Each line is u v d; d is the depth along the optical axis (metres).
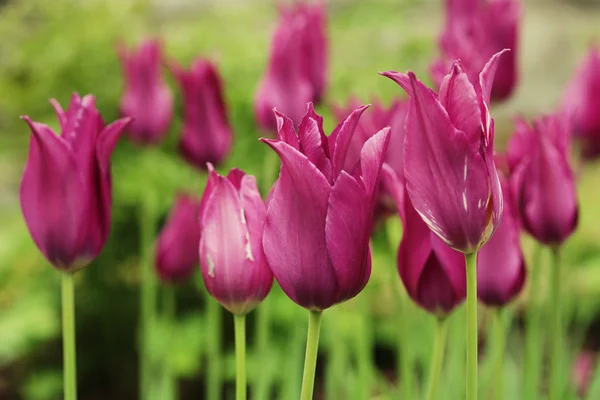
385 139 0.98
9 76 2.82
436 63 1.24
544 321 1.87
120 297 2.80
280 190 0.98
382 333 2.48
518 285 1.12
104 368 2.92
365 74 2.62
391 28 2.84
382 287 2.29
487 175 0.98
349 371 1.57
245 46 2.75
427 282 1.07
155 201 2.54
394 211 1.21
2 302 3.00
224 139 1.40
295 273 0.98
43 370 2.93
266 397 1.56
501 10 1.36
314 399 2.45
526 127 1.16
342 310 2.06
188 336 2.56
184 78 1.39
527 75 3.98
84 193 1.09
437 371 1.09
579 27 4.08
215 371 1.38
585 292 2.27
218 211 1.02
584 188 2.88
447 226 0.98
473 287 1.00
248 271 1.03
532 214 1.16
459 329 1.30
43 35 2.80
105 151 1.09
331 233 0.98
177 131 2.66
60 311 2.80
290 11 1.42
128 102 1.52
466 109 0.98
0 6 3.41
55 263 1.09
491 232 0.99
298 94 1.40
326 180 0.98
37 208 1.08
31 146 1.08
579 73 1.38
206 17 3.20
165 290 2.63
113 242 2.73
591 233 2.58
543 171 1.15
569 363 1.50
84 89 2.78
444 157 0.98
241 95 2.57
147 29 3.01
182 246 1.52
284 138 0.98
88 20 2.79
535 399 1.32
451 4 1.48
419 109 0.97
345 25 2.82
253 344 2.62
